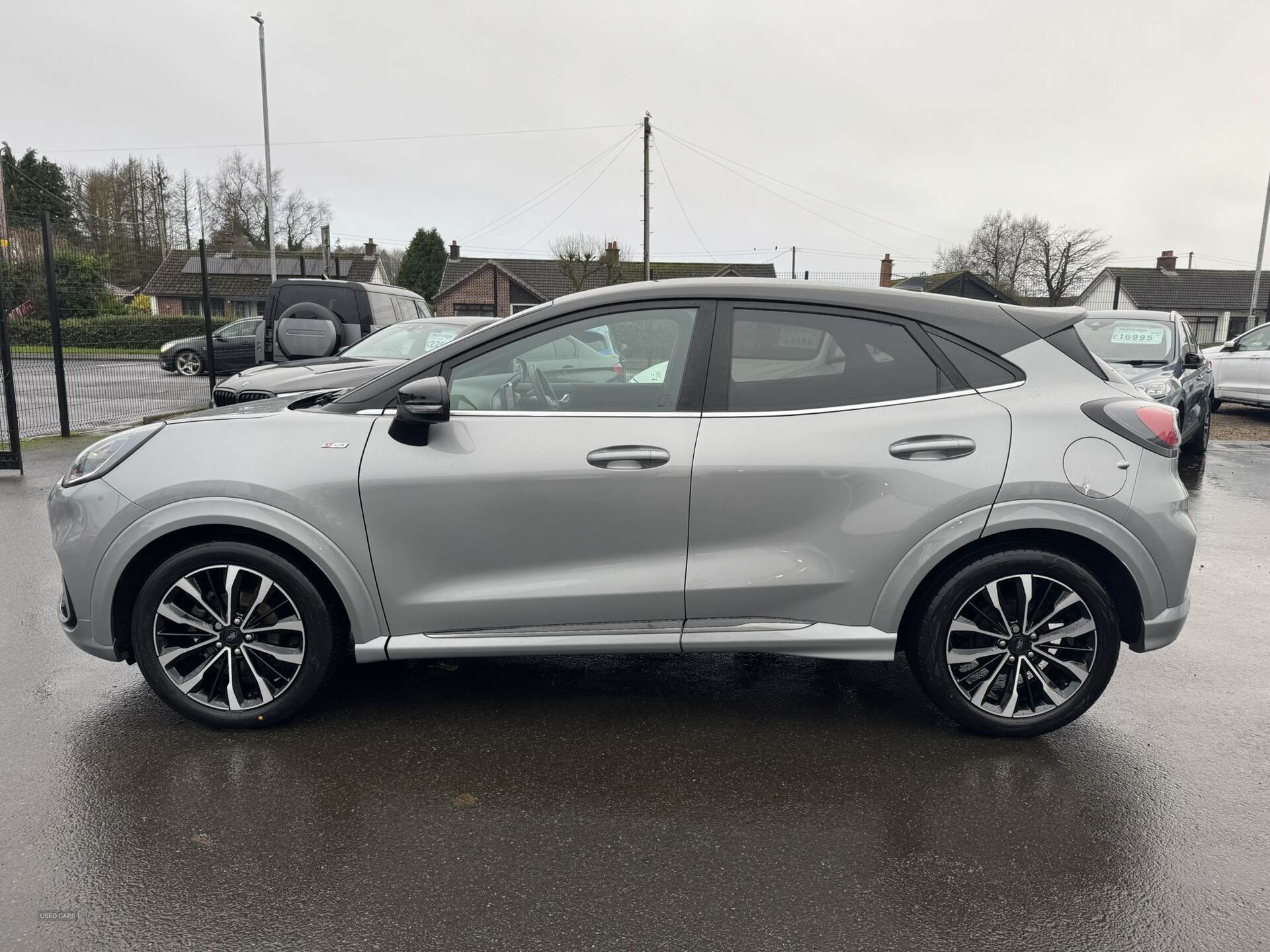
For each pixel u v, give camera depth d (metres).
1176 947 2.22
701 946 2.21
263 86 26.59
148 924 2.26
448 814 2.79
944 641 3.22
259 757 3.14
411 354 8.36
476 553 3.18
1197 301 53.03
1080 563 3.22
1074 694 3.23
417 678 3.88
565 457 3.13
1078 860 2.58
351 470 3.13
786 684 3.87
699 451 3.12
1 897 2.36
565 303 3.26
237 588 3.22
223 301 37.47
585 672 3.98
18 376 11.27
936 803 2.89
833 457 3.11
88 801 2.84
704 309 3.24
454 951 2.18
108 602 3.19
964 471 3.09
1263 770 3.13
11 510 6.98
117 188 58.22
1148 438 3.13
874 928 2.28
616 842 2.65
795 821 2.78
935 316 3.23
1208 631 4.57
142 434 3.26
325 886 2.43
